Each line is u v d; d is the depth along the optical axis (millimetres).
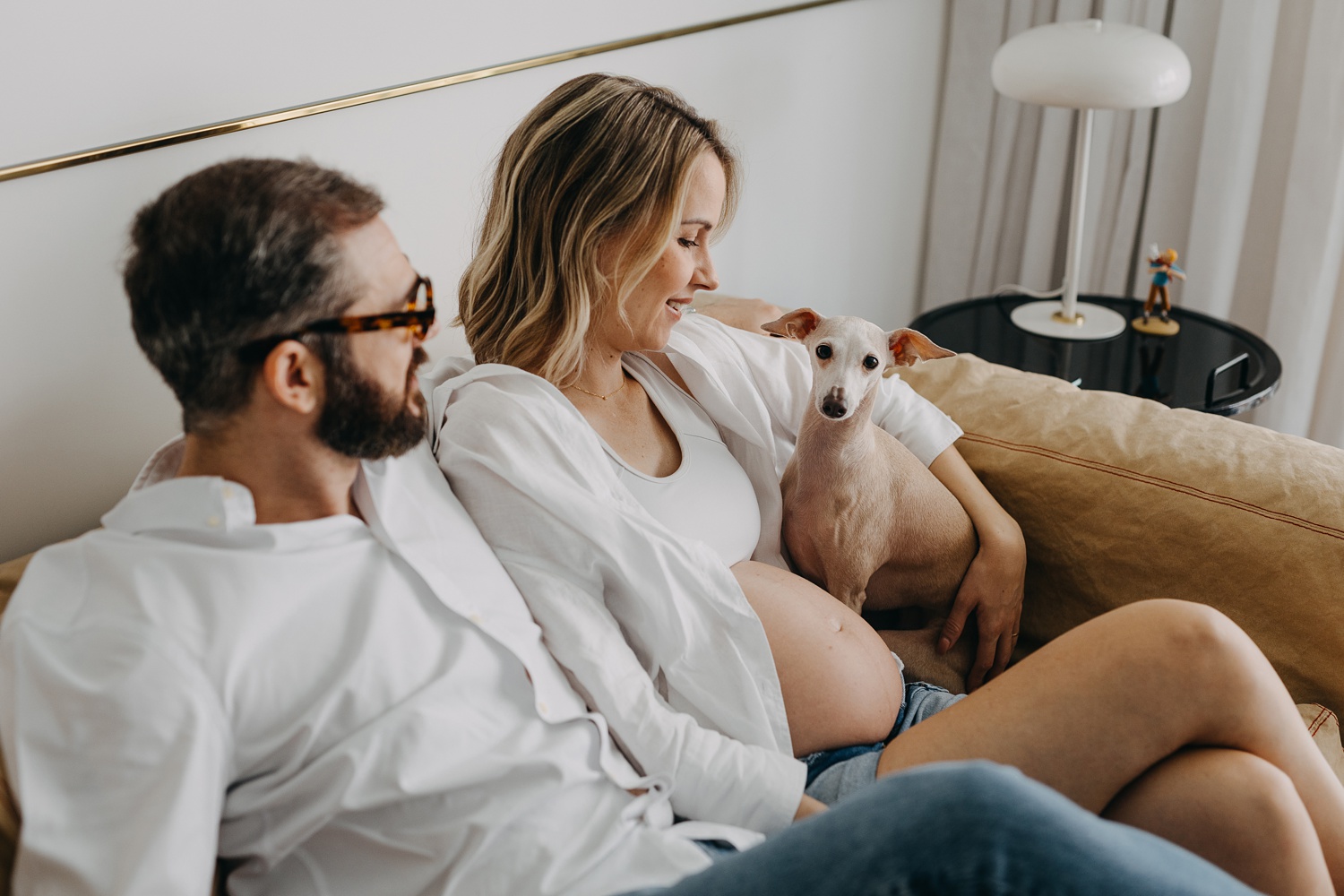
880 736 1089
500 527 998
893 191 2363
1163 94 1657
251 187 767
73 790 722
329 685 807
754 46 1825
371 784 806
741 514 1198
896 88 2236
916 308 2633
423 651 854
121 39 1046
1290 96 2029
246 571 797
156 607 760
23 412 1070
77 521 1144
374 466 920
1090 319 1956
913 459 1291
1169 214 2203
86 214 1066
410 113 1334
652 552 999
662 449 1197
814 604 1128
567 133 1066
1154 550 1265
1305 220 1996
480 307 1156
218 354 766
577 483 1024
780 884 699
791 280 2162
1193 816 862
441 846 823
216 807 743
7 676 752
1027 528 1366
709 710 1020
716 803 924
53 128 1021
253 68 1160
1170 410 1379
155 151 1103
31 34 983
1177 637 888
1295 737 910
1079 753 909
